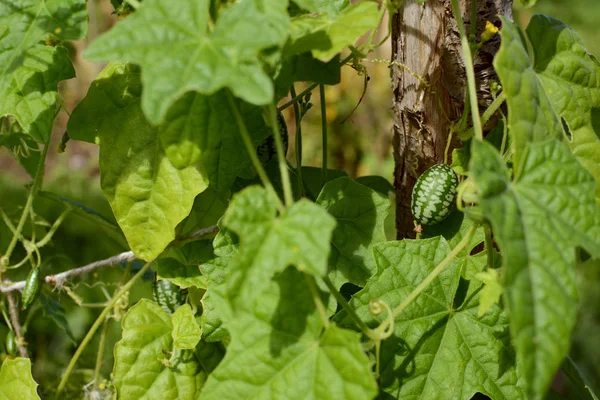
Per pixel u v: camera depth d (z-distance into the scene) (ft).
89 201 5.09
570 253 2.00
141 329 2.37
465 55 2.14
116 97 2.28
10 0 2.20
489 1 2.29
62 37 2.18
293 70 2.18
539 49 2.25
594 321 4.22
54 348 3.05
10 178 5.03
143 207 2.27
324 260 1.97
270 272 1.98
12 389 2.43
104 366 2.99
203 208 2.55
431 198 2.29
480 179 2.00
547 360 1.94
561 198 2.03
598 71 2.29
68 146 5.92
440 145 2.37
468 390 2.21
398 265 2.23
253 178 2.39
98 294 3.15
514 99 2.08
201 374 2.38
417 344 2.21
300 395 2.06
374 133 4.93
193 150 2.15
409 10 2.32
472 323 2.23
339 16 2.14
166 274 2.37
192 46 2.00
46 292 2.69
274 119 2.06
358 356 2.04
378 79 4.89
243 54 1.98
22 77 2.20
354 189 2.32
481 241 2.31
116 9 2.32
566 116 2.25
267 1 2.04
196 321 2.34
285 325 2.09
